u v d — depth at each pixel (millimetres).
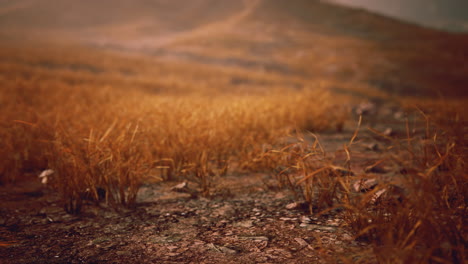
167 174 3799
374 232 2051
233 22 76562
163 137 4133
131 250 2146
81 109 6520
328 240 2129
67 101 8039
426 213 1651
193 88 22344
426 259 1477
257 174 3854
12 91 9852
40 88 10945
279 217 2609
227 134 4555
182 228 2492
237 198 3125
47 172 3736
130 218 2725
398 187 2775
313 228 2346
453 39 56125
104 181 3076
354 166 3883
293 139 4551
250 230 2396
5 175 3766
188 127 4102
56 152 3670
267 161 3982
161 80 24281
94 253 2113
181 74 30766
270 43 54656
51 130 4293
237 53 48469
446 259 1571
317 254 1961
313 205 2818
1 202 3125
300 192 3176
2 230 2500
